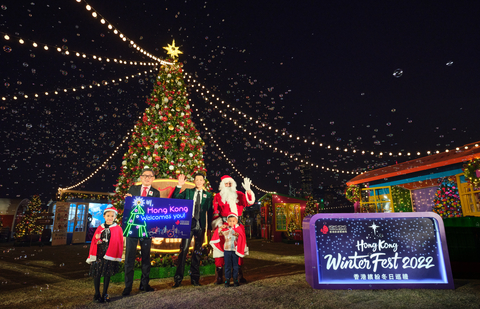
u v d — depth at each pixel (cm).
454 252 399
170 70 589
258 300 295
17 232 1300
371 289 336
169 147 537
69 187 1433
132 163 549
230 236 381
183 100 583
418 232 355
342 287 339
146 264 367
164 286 392
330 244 356
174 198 403
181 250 391
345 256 351
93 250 319
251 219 1861
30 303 318
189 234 386
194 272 389
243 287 358
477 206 769
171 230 381
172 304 293
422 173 913
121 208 531
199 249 400
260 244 1250
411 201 1180
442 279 337
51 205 1409
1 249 1115
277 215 1489
